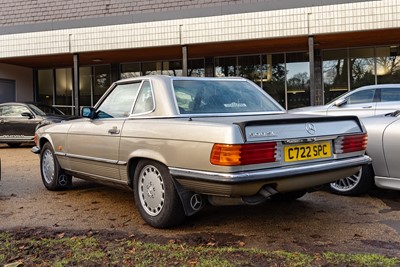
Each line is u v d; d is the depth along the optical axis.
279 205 4.73
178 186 3.65
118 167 4.28
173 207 3.70
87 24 13.80
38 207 4.83
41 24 14.34
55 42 12.41
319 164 3.59
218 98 4.29
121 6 13.38
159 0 12.96
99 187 5.96
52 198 5.29
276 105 4.64
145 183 3.99
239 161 3.15
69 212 4.59
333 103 7.89
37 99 16.56
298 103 13.15
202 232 3.79
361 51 12.54
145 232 3.82
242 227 3.93
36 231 3.90
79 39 12.11
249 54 13.53
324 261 3.02
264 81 13.48
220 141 3.21
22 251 3.37
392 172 4.73
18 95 15.88
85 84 15.73
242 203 3.40
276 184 3.36
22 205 4.93
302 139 3.50
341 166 3.71
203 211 4.50
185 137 3.49
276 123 3.38
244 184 3.16
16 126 11.95
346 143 3.84
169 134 3.64
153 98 4.09
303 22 10.16
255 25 10.52
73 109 16.05
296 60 13.13
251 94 4.61
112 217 4.37
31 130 11.82
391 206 4.63
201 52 12.93
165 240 3.57
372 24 9.68
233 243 3.47
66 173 5.55
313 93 10.36
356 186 4.98
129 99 4.41
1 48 13.10
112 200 5.14
